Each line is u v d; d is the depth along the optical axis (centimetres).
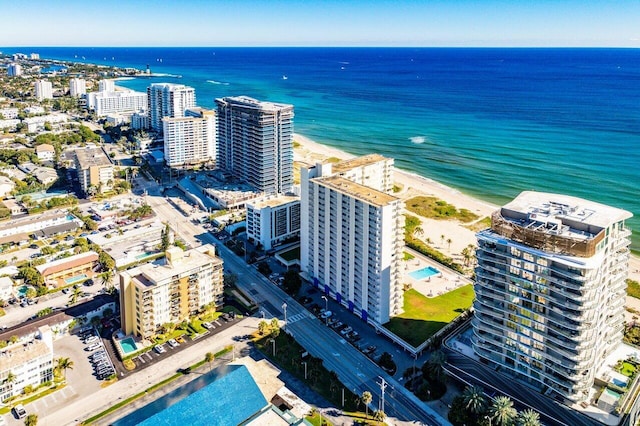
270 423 16075
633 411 16200
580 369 16012
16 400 18450
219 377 18138
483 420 16600
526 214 17325
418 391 18975
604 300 16725
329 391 19025
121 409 18100
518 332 17200
